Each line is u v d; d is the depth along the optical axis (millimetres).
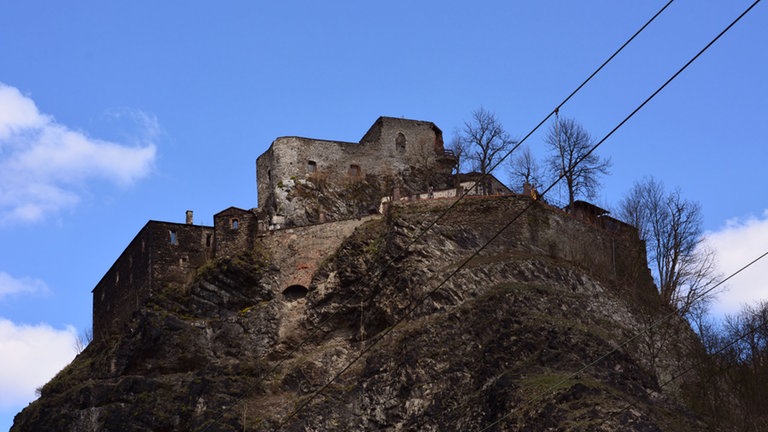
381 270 101750
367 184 121062
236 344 103688
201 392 97562
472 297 96938
